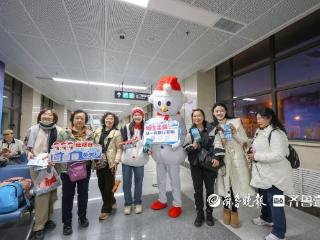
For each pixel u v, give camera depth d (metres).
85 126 2.20
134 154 2.43
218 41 3.61
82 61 4.56
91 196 3.13
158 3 2.56
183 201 2.93
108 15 2.80
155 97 2.53
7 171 2.41
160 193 2.66
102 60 4.51
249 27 3.14
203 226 2.16
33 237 1.90
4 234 2.08
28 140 2.05
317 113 2.82
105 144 2.38
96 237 1.97
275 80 3.48
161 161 2.51
